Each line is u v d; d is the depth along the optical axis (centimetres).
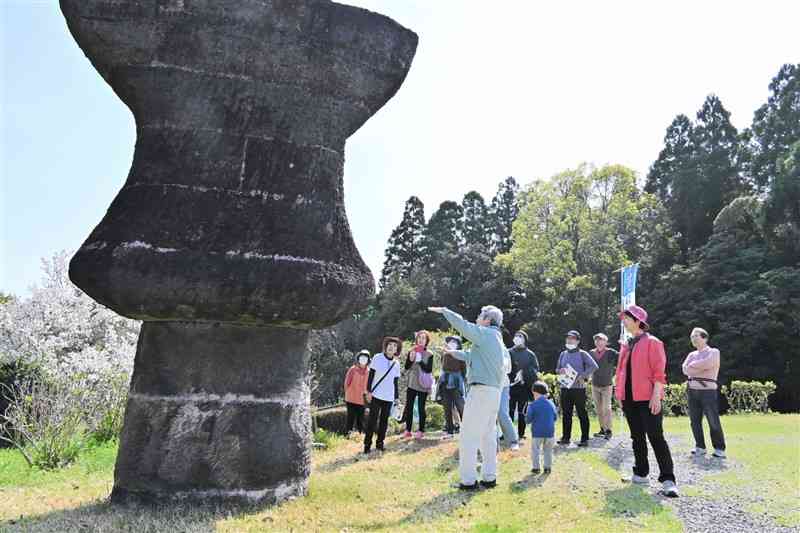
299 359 697
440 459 965
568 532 570
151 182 642
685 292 3816
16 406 1027
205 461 633
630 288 1223
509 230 6138
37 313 1524
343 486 745
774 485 763
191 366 647
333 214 687
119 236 623
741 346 3462
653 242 4444
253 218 639
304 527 574
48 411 979
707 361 977
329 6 672
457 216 5897
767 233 3812
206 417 640
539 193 4616
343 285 664
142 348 670
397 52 714
